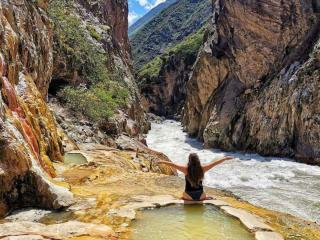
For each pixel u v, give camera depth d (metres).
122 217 6.16
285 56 27.45
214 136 31.19
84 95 19.72
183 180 9.48
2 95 7.72
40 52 13.46
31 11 13.12
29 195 6.49
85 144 15.44
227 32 32.38
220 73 34.72
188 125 41.50
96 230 5.54
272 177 18.69
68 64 20.73
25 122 8.32
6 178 6.15
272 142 25.77
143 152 17.25
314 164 22.00
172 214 6.43
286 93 25.34
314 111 22.88
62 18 22.73
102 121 19.33
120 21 48.69
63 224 5.70
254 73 29.62
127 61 47.91
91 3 35.66
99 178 9.30
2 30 8.86
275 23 27.72
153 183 9.01
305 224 6.43
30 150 7.36
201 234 5.61
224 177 18.77
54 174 8.88
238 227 5.91
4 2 10.09
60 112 17.78
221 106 31.95
